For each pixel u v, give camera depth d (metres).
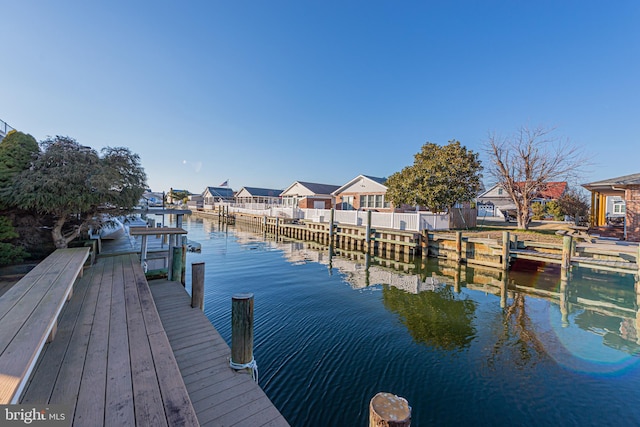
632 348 5.04
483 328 5.89
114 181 6.41
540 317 6.48
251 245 18.11
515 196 16.48
